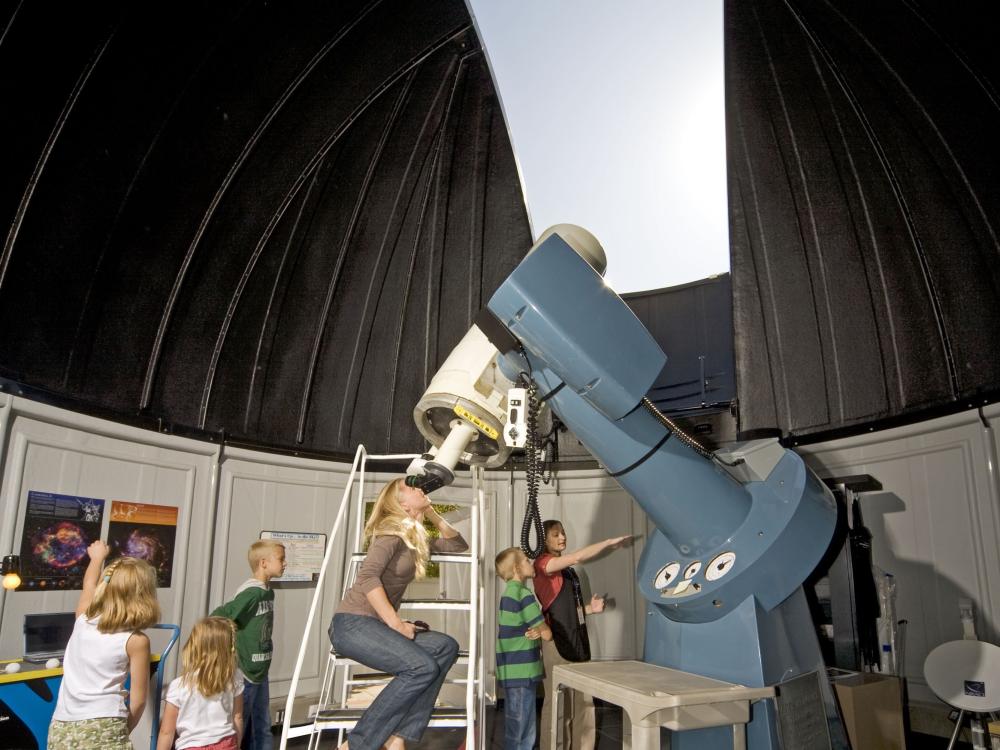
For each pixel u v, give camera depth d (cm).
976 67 443
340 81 576
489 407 350
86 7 417
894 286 555
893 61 485
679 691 292
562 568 507
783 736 309
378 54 577
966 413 495
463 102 646
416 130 648
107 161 487
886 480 553
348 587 394
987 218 480
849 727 370
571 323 280
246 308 629
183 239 564
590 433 335
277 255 636
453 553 398
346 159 632
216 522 605
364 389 727
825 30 509
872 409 574
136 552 536
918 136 500
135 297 548
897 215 538
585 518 742
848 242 578
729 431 697
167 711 376
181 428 583
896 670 481
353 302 700
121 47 448
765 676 312
